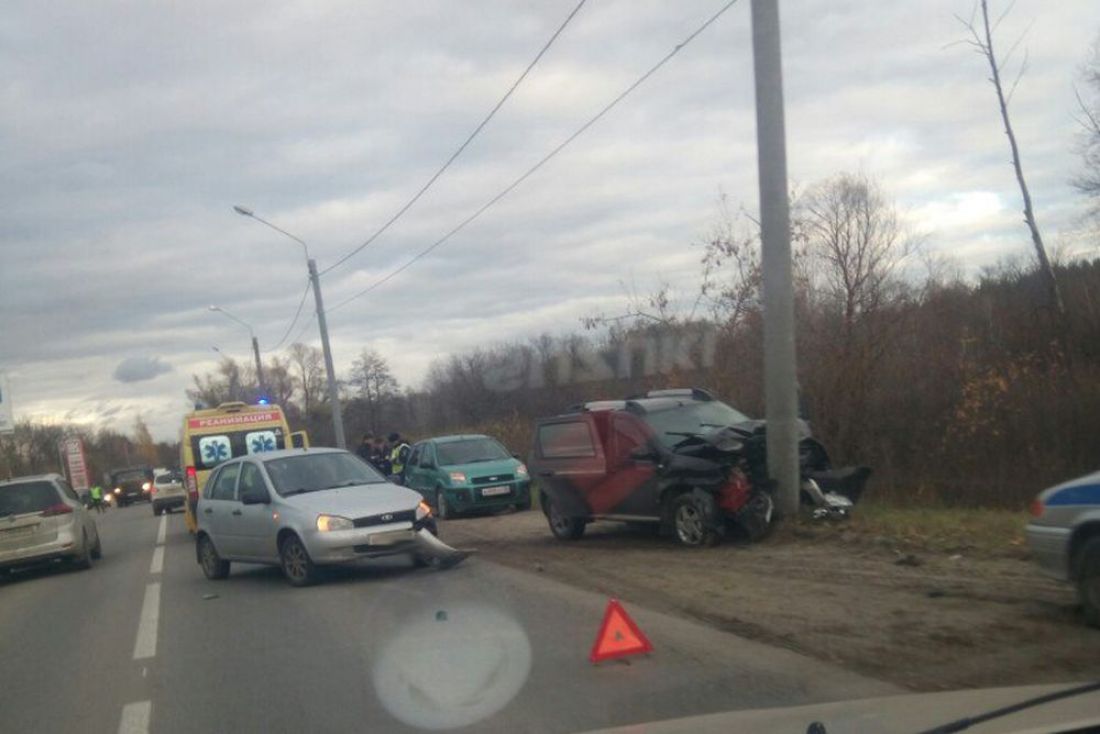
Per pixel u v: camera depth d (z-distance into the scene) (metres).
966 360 20.06
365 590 12.23
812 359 20.11
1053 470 17.66
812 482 13.53
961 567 10.15
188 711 7.43
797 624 8.50
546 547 14.88
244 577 14.69
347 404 48.91
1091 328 20.91
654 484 13.57
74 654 10.08
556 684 7.30
